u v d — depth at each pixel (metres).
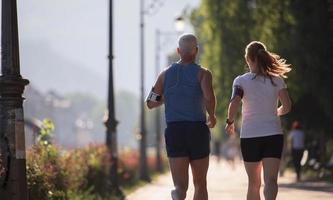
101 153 45.69
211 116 18.61
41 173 29.16
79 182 38.22
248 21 64.44
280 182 53.28
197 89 18.38
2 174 23.42
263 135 19.28
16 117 21.78
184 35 18.59
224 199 37.62
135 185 60.09
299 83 57.53
